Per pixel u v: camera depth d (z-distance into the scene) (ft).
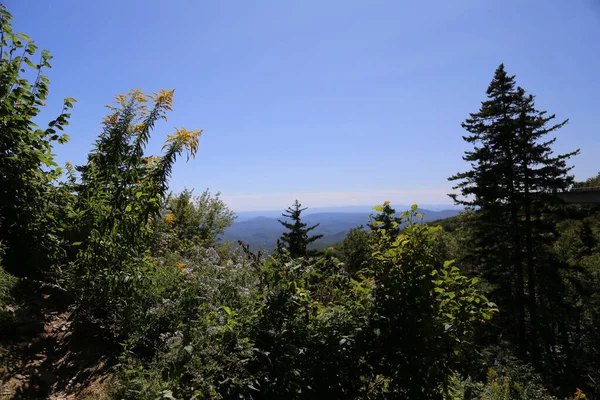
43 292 11.26
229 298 11.90
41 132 11.53
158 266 13.69
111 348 9.95
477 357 9.23
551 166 65.00
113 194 10.32
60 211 11.50
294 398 7.26
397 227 9.11
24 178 11.05
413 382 7.98
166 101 11.02
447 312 8.55
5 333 9.09
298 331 8.11
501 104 71.61
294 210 78.38
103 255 10.27
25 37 11.02
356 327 8.38
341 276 9.87
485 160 72.08
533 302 65.67
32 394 7.52
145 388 7.23
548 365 54.70
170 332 10.23
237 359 7.52
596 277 69.10
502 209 68.23
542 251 68.74
